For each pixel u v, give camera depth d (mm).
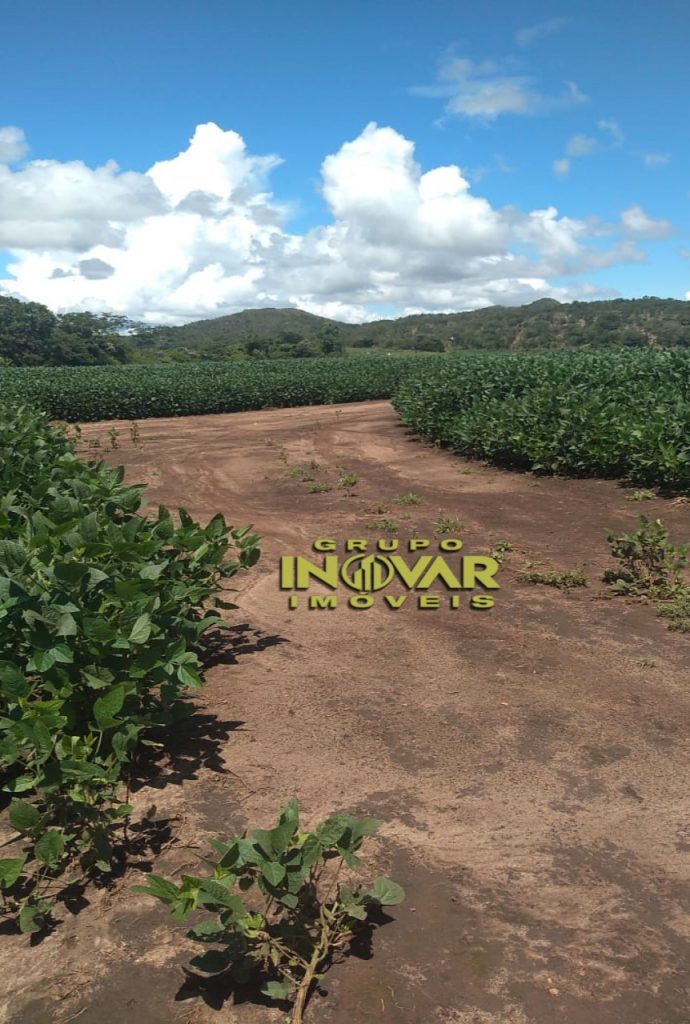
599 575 6508
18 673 3008
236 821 3123
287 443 18172
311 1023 2186
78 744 2900
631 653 4812
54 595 3189
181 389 28719
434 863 2865
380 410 28078
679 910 2621
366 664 4703
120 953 2461
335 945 2461
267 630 5324
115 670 3387
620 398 13031
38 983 2340
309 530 8680
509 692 4277
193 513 9922
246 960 2301
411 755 3617
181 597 4203
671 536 7910
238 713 4062
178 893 2248
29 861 2900
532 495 10430
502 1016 2199
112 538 4105
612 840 2994
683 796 3273
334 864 2846
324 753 3643
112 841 2994
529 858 2893
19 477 5988
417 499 10195
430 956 2426
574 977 2334
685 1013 2199
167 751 3666
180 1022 2201
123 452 17344
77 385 27609
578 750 3646
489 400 15430
